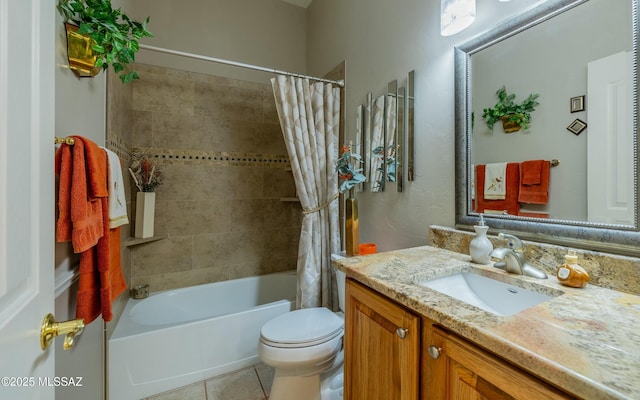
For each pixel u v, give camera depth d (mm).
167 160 2205
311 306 1846
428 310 676
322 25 2447
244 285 2430
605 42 802
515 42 1027
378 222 1754
